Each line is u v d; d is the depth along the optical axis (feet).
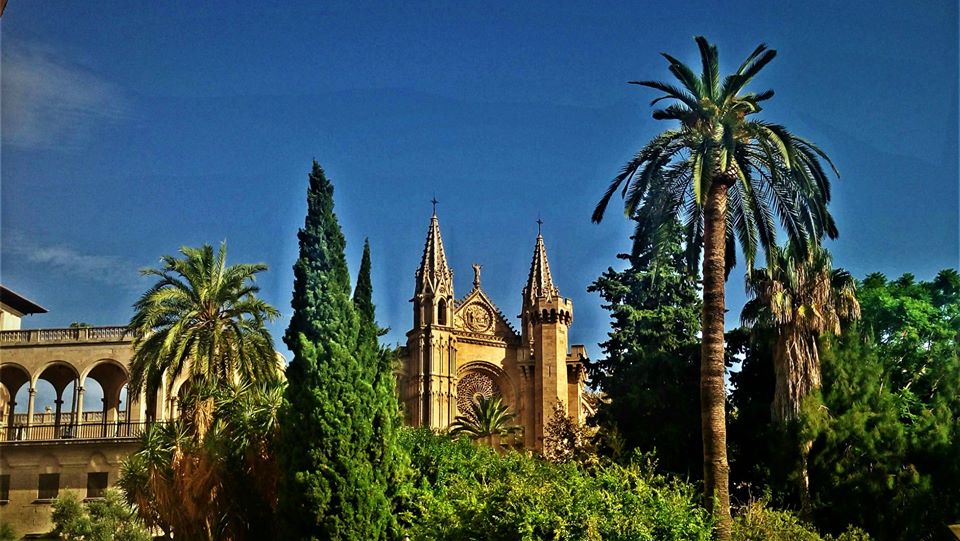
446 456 148.97
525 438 356.38
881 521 152.76
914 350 189.16
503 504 101.19
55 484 215.10
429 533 108.17
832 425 157.79
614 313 224.74
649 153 125.59
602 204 130.62
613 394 203.92
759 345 176.65
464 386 365.20
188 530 148.97
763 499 138.51
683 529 99.14
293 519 129.08
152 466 151.12
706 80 124.16
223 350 157.58
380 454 132.26
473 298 371.76
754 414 172.04
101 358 226.58
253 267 163.73
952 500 155.12
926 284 208.64
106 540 193.67
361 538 128.06
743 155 124.16
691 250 128.98
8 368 230.07
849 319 169.68
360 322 139.85
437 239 372.17
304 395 131.95
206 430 151.74
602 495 99.60
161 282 160.76
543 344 355.36
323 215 142.41
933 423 161.17
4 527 153.69
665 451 177.58
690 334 214.07
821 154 128.67
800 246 129.18
